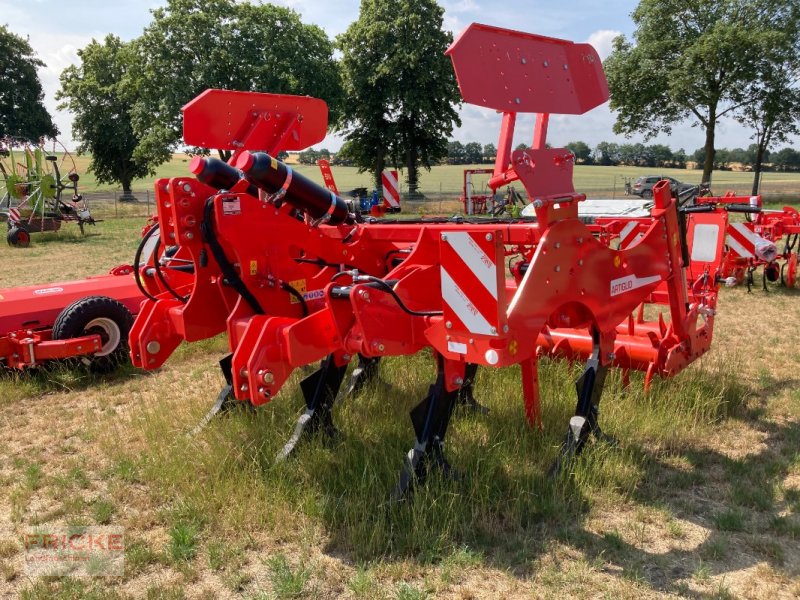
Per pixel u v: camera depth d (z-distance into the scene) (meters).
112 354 6.47
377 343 3.54
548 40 3.81
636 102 36.38
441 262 3.46
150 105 37.03
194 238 3.93
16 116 51.31
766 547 3.32
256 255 4.01
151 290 5.20
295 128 4.88
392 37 39.16
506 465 4.09
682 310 5.02
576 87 3.97
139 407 5.59
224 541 3.48
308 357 3.69
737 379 5.75
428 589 3.03
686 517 3.67
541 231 3.75
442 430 3.83
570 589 3.03
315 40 38.19
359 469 4.05
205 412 5.15
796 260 10.48
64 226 25.38
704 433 4.74
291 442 4.38
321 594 3.05
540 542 3.40
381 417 4.92
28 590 3.13
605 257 4.14
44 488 4.21
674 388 5.20
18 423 5.30
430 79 39.62
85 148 47.03
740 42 32.31
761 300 9.67
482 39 3.44
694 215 6.45
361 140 41.81
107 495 4.07
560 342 5.59
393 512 3.56
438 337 3.61
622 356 5.16
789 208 10.73
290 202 4.18
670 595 2.98
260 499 3.83
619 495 3.86
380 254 4.91
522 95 3.62
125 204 37.88
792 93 33.91
